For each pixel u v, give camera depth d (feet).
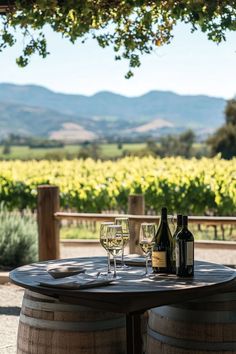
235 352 12.14
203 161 58.90
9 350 17.19
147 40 20.26
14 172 44.57
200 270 12.81
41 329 12.51
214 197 40.60
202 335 12.14
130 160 64.18
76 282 11.41
